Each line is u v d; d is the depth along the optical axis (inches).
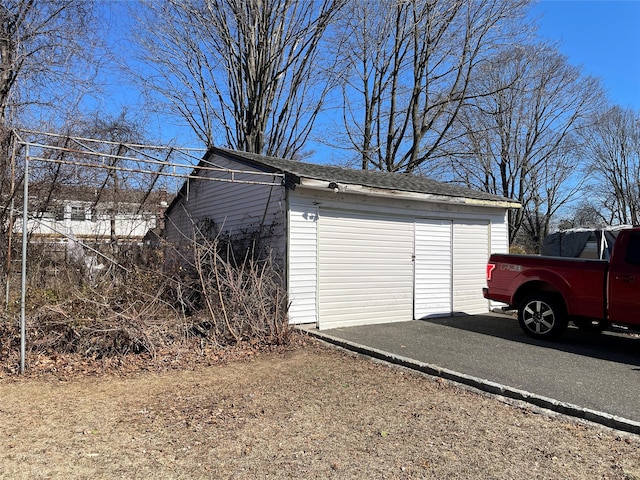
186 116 865.5
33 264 399.9
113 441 145.7
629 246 260.8
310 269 332.2
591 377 215.9
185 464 130.3
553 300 297.9
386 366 239.3
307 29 798.5
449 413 172.2
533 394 186.2
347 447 142.1
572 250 585.6
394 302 381.4
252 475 124.3
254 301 285.7
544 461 133.6
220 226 425.4
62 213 457.1
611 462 133.2
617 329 266.1
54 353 240.4
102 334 245.9
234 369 231.8
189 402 182.9
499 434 153.0
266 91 811.4
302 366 238.1
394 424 160.9
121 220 485.1
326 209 343.0
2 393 191.8
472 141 930.1
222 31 786.8
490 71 878.4
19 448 139.7
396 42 841.5
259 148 805.2
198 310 288.7
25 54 466.0
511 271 320.5
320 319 336.5
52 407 176.4
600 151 1531.7
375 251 370.6
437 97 840.3
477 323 376.5
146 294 267.6
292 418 165.8
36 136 421.1
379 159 899.4
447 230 420.2
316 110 906.7
